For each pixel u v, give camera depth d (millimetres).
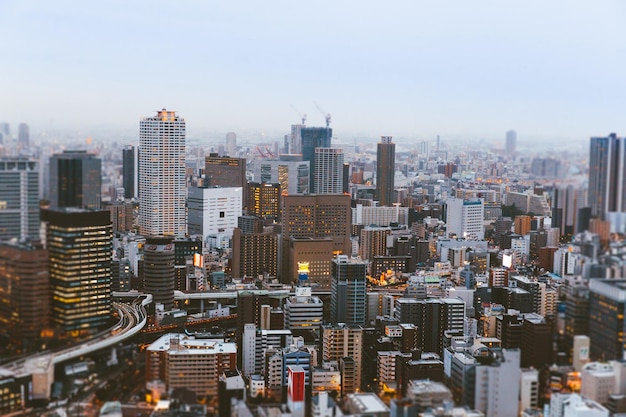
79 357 162375
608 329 157500
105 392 149250
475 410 145375
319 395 159750
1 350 161750
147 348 166500
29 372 149000
